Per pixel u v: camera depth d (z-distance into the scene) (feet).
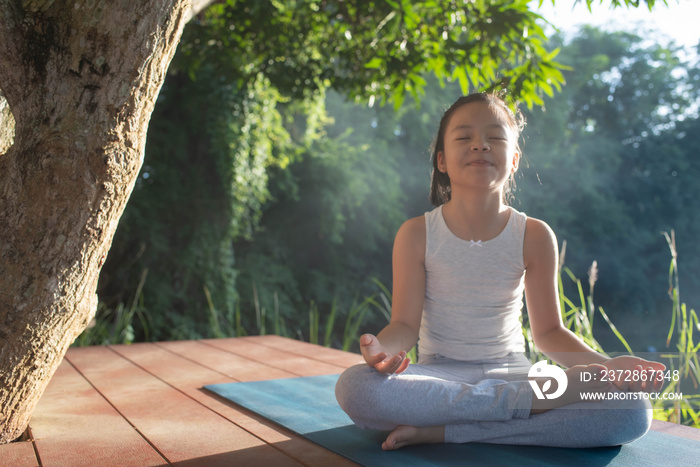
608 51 62.54
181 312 26.30
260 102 26.18
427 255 5.28
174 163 26.84
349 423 5.52
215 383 7.64
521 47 11.87
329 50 16.11
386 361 4.37
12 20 4.41
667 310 53.42
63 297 4.68
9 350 4.60
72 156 4.48
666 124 61.67
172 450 4.77
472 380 5.08
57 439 5.10
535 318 5.25
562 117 50.19
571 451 4.63
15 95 4.67
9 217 4.57
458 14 12.60
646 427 4.59
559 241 50.75
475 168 4.97
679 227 55.88
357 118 42.52
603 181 56.49
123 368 8.91
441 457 4.47
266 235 36.78
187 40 15.40
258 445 4.92
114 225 4.88
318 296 37.55
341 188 36.68
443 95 43.06
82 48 4.46
